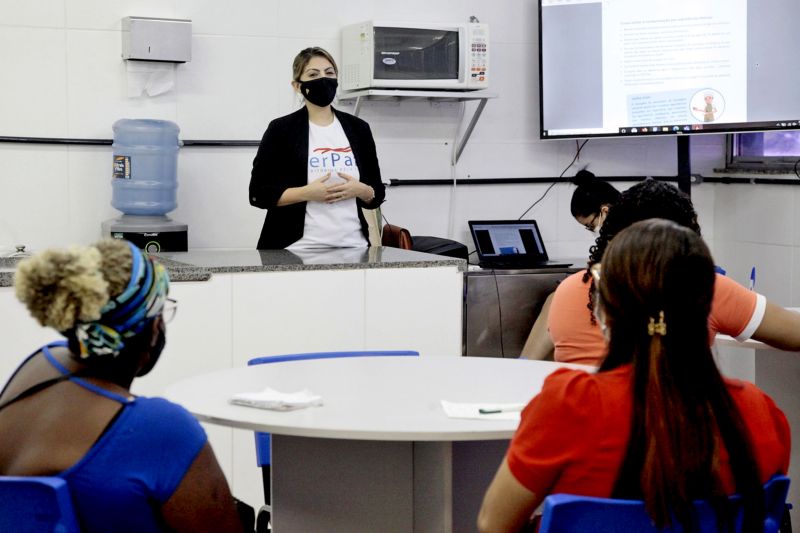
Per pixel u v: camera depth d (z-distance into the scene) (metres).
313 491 2.25
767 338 2.53
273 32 5.07
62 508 1.57
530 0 5.50
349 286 3.61
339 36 5.17
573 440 1.53
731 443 1.51
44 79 4.75
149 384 3.39
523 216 5.60
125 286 1.62
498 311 4.70
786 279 5.34
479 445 2.29
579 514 1.49
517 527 1.60
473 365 2.53
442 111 5.38
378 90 4.90
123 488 1.60
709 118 5.16
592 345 2.55
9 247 4.73
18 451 1.65
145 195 4.77
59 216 4.82
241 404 2.07
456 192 5.45
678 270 1.51
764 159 5.53
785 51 5.09
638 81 5.25
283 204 4.12
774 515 1.61
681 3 5.16
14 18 4.68
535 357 3.25
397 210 5.35
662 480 1.47
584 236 5.71
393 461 2.26
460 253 5.05
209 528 1.68
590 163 5.70
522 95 5.54
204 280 3.42
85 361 1.66
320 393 2.19
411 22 4.91
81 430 1.62
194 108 4.98
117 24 4.83
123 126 4.77
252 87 5.06
